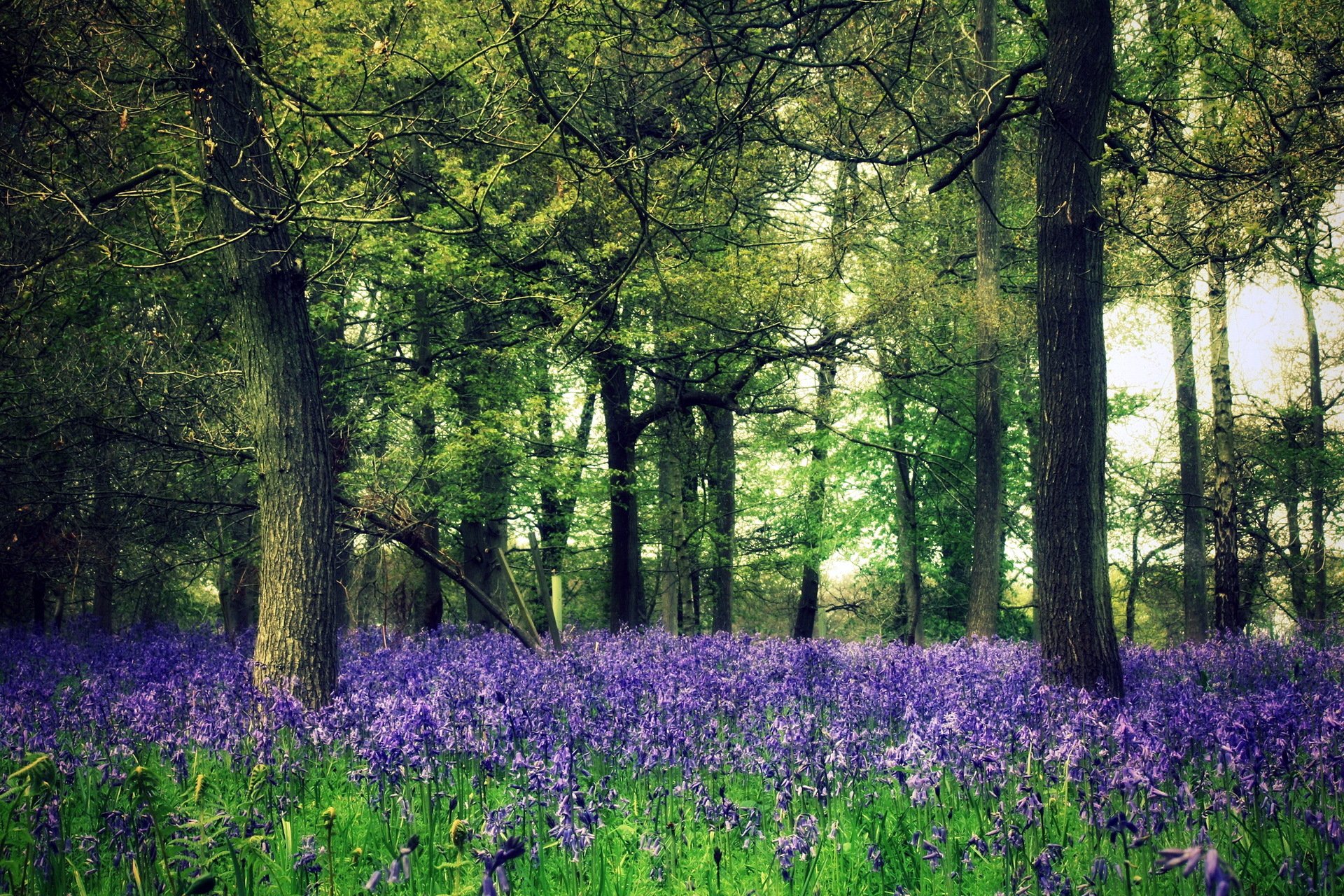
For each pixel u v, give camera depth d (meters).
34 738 6.69
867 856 4.71
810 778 5.50
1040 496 10.02
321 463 9.27
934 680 9.11
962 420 25.30
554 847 4.79
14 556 15.76
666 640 15.53
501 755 6.18
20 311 12.62
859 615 33.81
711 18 10.47
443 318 19.98
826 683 9.41
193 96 9.16
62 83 11.08
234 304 9.24
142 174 9.48
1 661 12.84
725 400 21.12
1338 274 13.02
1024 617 31.02
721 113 10.25
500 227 16.70
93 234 12.59
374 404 18.78
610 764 6.46
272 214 8.75
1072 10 9.98
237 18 9.18
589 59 11.77
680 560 25.39
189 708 7.91
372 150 8.94
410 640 15.52
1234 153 9.33
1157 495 29.41
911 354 20.08
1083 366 9.91
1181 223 11.18
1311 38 8.44
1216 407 21.27
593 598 37.03
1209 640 15.56
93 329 15.14
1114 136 10.02
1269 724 6.07
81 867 4.67
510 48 9.77
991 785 5.43
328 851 3.90
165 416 14.21
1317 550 29.38
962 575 30.89
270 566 8.98
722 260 17.67
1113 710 7.47
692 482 28.92
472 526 21.52
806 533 28.27
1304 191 8.94
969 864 4.67
